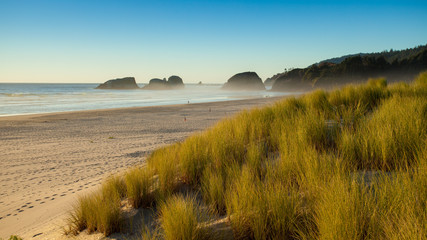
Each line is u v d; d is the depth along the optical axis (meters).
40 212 4.11
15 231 3.42
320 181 2.17
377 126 3.16
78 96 59.59
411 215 1.48
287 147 3.33
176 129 14.98
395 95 5.77
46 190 5.41
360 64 132.50
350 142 2.97
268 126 5.09
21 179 6.34
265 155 3.60
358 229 1.58
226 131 4.86
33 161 8.23
